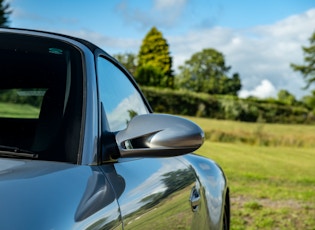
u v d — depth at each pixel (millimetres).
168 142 2129
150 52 62312
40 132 2104
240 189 11609
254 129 27672
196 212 2947
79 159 2020
